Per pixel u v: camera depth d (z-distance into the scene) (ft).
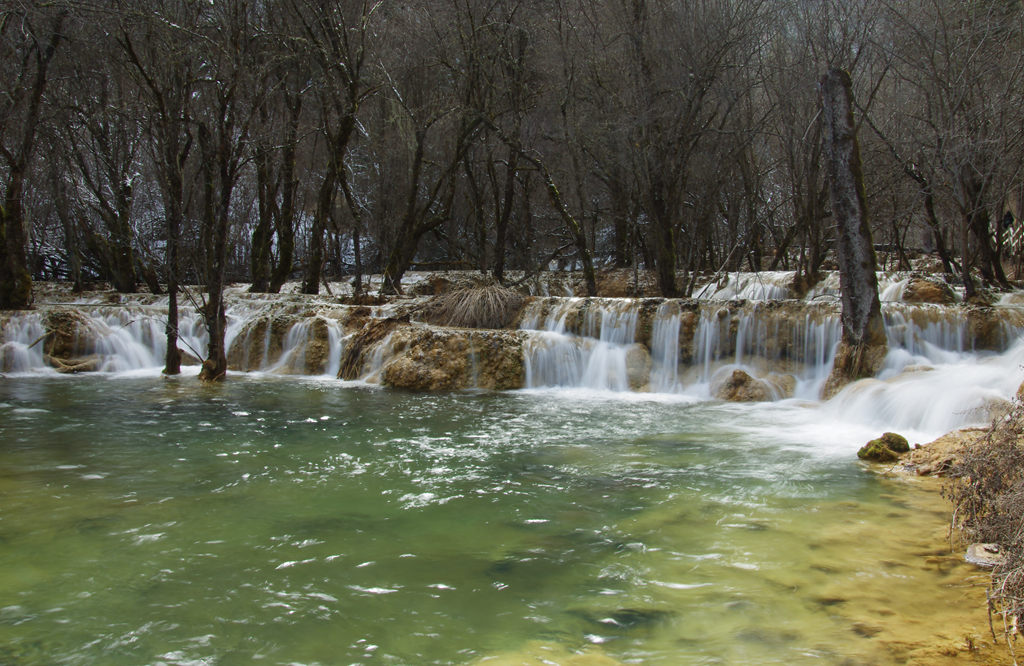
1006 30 43.96
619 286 74.49
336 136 67.00
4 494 18.11
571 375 40.47
